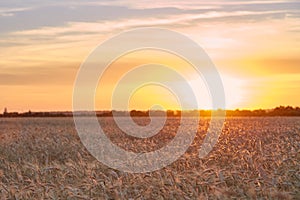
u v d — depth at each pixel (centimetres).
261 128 3462
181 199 1161
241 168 1473
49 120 5359
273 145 2028
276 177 1286
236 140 2409
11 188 1254
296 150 1769
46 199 1186
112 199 1183
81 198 1161
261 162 1548
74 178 1409
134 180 1303
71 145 2484
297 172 1331
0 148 2411
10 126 4300
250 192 1187
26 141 2647
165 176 1332
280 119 5316
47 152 2252
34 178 1467
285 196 1181
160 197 1172
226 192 1199
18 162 2058
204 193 1204
